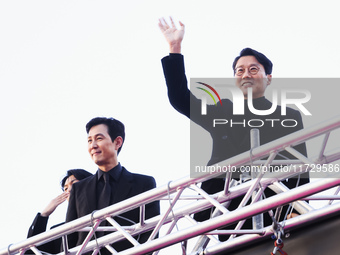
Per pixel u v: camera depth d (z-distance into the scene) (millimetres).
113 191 7203
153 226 6762
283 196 5680
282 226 5945
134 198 6562
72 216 7230
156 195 6465
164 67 6590
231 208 6598
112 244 7176
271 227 5953
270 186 6211
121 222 7102
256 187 6137
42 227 7395
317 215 5836
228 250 6219
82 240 7227
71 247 7348
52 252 7602
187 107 6664
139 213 7125
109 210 6656
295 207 6172
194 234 6062
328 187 5531
